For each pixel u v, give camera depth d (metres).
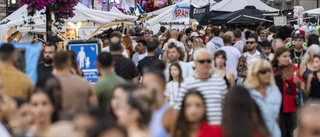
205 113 7.73
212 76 9.66
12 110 7.26
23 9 26.39
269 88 9.96
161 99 7.07
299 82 12.12
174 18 38.19
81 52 14.08
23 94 9.04
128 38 19.27
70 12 18.77
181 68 13.16
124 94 6.45
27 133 6.96
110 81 9.68
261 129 7.24
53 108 7.48
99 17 24.31
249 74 9.97
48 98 7.41
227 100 7.15
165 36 23.59
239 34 18.38
